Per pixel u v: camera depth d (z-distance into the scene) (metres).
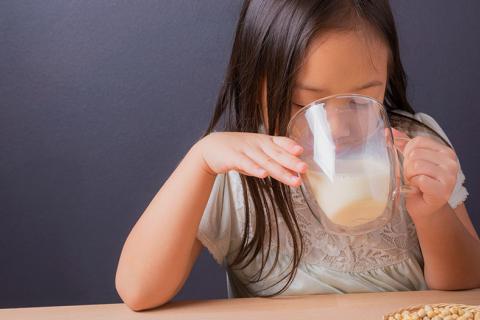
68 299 2.11
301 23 0.97
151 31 2.01
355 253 1.17
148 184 2.06
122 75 2.03
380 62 0.98
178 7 2.00
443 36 1.96
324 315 0.98
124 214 2.08
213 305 1.03
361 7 0.99
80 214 2.08
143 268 1.05
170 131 2.04
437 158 0.97
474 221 2.01
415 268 1.18
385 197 0.90
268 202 1.18
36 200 2.08
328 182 0.89
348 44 0.96
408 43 1.96
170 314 1.01
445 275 1.08
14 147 2.07
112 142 2.05
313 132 0.89
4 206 2.09
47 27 2.02
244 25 1.07
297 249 1.12
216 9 1.99
